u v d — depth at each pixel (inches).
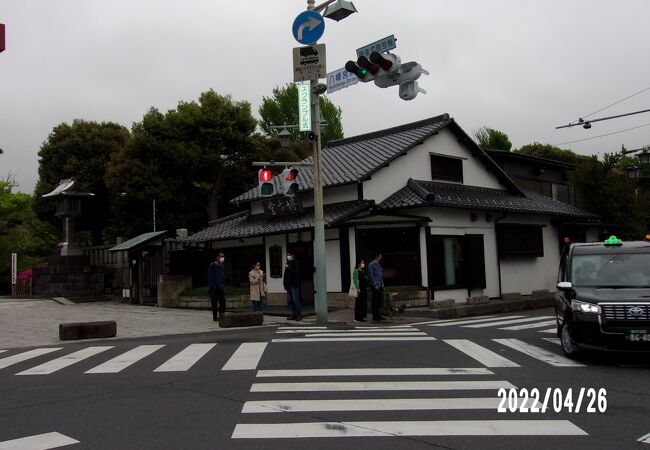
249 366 321.4
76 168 1211.2
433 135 827.4
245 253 849.5
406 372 297.7
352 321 576.7
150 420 215.2
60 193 974.4
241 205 912.9
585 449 175.8
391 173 762.8
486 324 531.5
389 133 898.1
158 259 879.7
